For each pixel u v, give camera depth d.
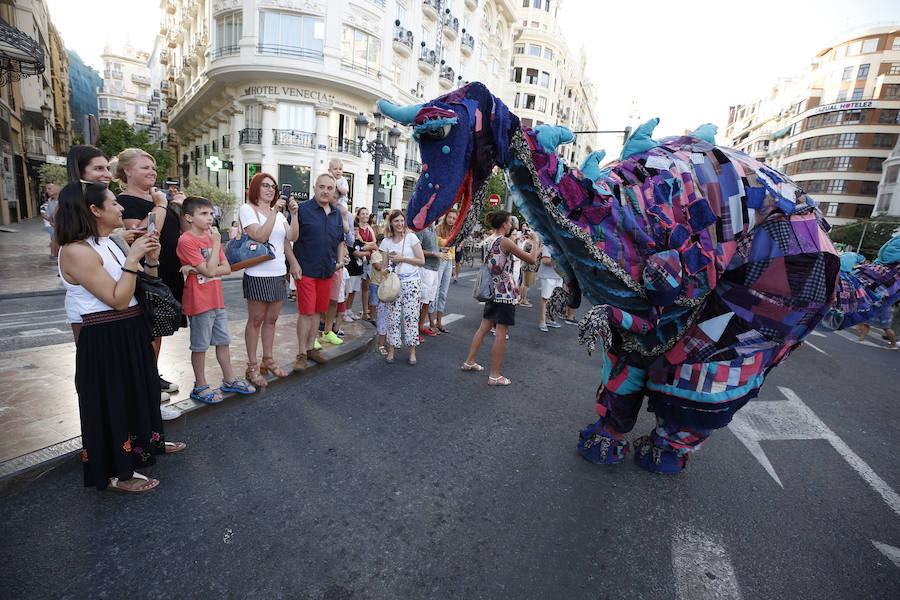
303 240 3.94
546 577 2.02
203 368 3.26
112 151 27.53
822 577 2.14
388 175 17.77
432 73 26.66
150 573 1.89
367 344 5.27
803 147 55.69
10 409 2.97
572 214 2.21
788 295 2.24
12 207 22.61
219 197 21.02
